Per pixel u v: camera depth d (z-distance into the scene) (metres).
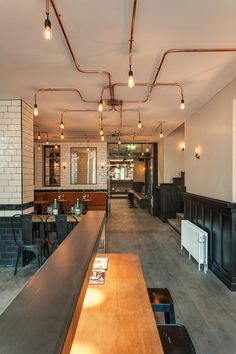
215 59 3.17
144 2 2.16
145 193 15.14
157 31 2.57
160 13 2.30
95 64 3.30
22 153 4.88
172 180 9.69
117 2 2.16
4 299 3.54
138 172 17.91
